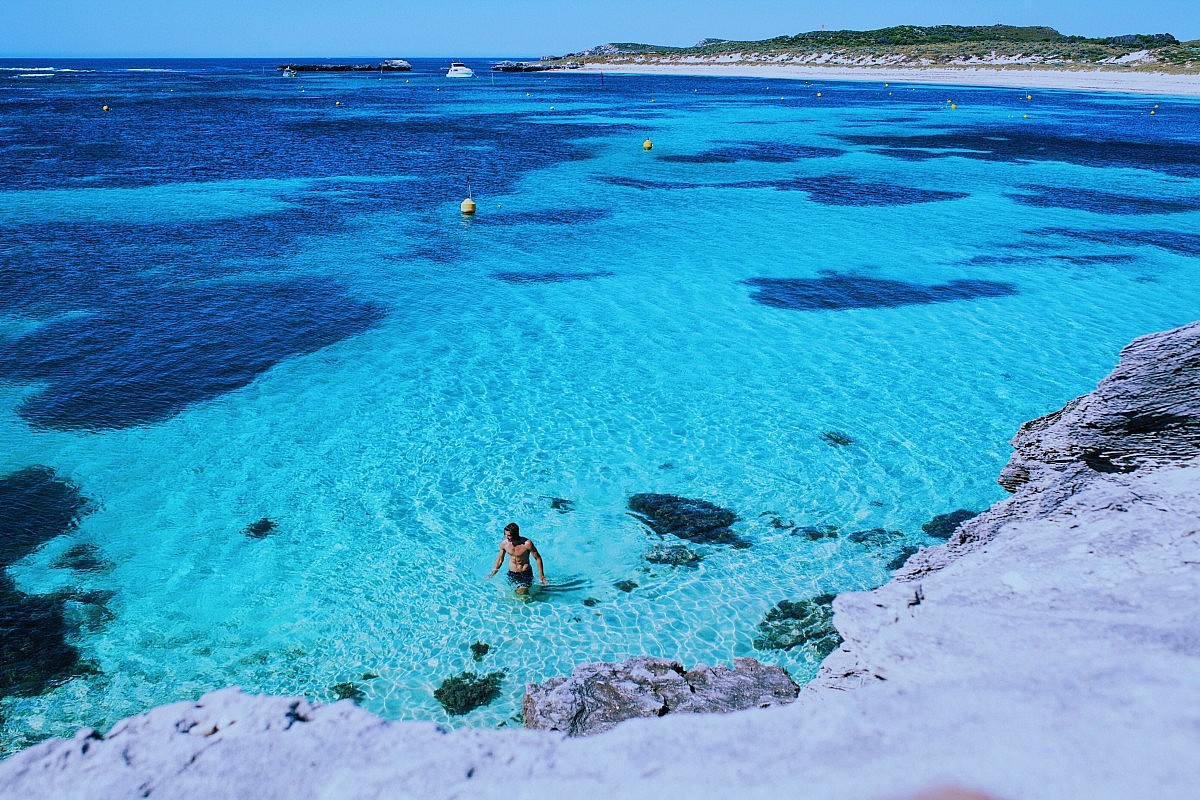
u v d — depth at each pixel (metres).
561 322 23.33
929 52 173.38
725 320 23.59
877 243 32.38
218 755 4.02
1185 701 3.51
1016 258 30.11
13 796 3.83
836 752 3.52
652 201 40.72
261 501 14.16
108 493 14.20
